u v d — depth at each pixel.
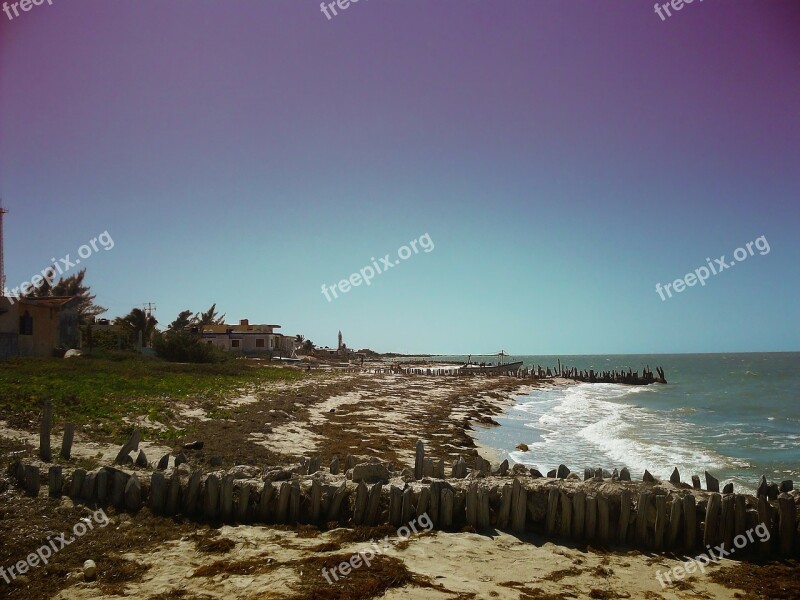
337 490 10.28
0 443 12.74
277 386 35.72
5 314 38.84
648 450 22.62
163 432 16.55
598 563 8.98
